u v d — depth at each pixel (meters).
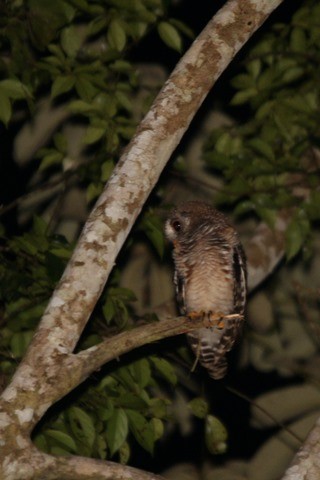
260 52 14.09
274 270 14.83
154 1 12.41
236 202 14.36
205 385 13.78
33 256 11.69
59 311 8.63
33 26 11.48
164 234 12.25
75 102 12.27
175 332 8.55
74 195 14.19
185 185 14.70
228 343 11.87
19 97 11.09
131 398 10.68
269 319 14.53
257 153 13.59
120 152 12.63
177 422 13.95
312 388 14.21
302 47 13.98
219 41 10.32
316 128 13.77
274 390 14.27
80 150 14.12
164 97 10.02
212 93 15.02
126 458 11.52
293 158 13.43
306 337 14.55
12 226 15.66
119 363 11.27
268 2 10.52
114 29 12.34
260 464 14.23
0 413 8.06
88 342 11.37
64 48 12.34
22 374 8.25
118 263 14.34
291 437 14.16
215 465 14.95
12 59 11.95
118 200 9.31
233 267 11.80
